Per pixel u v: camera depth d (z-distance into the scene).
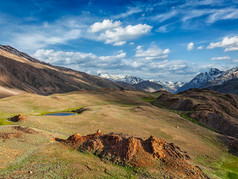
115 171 26.91
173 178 26.92
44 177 22.09
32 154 29.27
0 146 29.81
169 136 59.75
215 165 42.59
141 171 27.66
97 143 34.41
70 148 33.69
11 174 21.73
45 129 49.81
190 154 46.06
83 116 73.62
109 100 148.38
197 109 104.62
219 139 67.31
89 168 26.62
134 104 138.50
